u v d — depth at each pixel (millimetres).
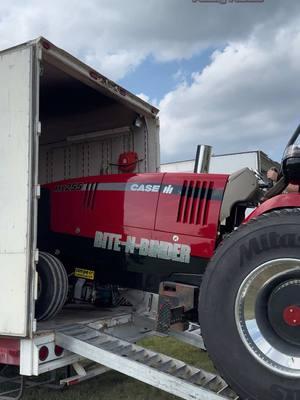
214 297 3072
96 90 4590
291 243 2914
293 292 2938
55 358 3514
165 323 3531
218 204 3805
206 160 4305
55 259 4066
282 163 3305
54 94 4754
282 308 2953
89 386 4363
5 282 3389
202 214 3836
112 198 4293
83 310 4641
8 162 3475
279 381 2830
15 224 3398
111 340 3674
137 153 5410
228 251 3086
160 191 4055
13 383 4301
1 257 3426
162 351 5527
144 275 4113
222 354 2998
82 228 4453
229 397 3070
